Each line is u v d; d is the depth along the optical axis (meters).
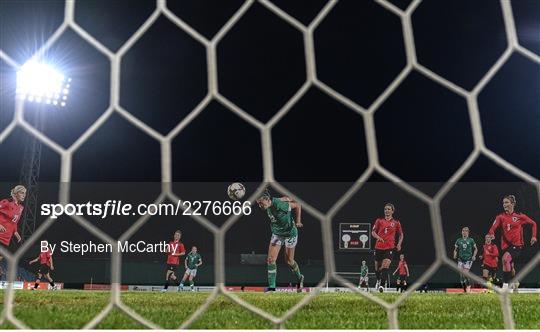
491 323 3.87
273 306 5.20
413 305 5.43
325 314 4.29
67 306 4.96
